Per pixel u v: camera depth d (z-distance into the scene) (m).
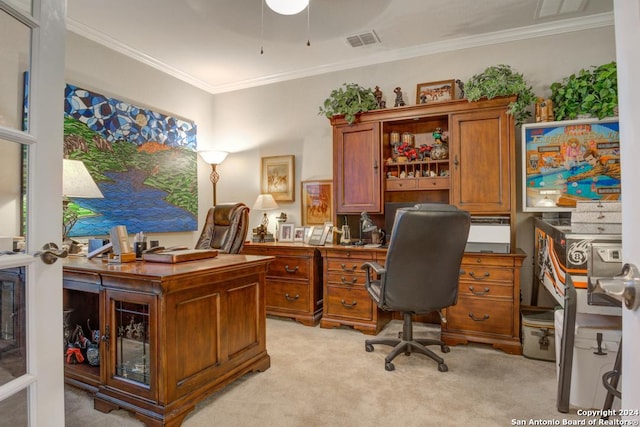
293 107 4.21
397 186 3.32
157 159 3.81
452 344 2.83
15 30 0.98
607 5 2.81
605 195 2.67
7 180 0.98
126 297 1.81
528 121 3.15
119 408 1.83
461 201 2.98
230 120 4.56
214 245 3.19
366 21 3.05
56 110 1.08
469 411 1.88
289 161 4.18
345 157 3.46
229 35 3.29
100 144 3.23
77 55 3.10
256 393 2.06
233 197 4.54
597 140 2.69
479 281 2.77
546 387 2.14
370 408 1.91
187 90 4.26
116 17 2.98
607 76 2.61
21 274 0.99
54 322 1.06
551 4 2.79
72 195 2.56
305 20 3.03
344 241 3.47
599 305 1.88
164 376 1.69
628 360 0.58
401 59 3.66
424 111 3.13
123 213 3.44
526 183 2.85
